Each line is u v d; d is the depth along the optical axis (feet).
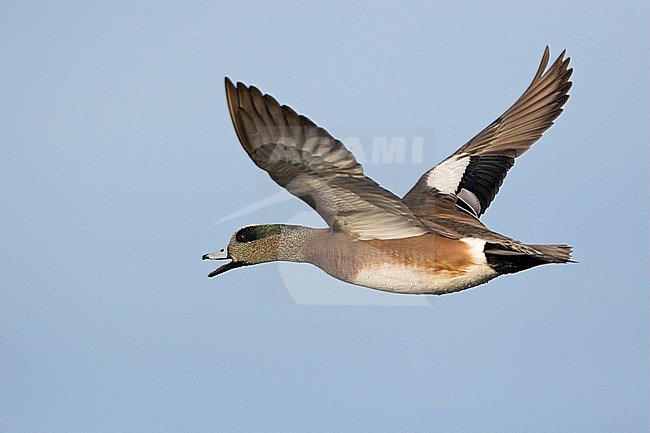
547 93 34.78
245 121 21.15
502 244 27.25
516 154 33.86
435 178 32.58
